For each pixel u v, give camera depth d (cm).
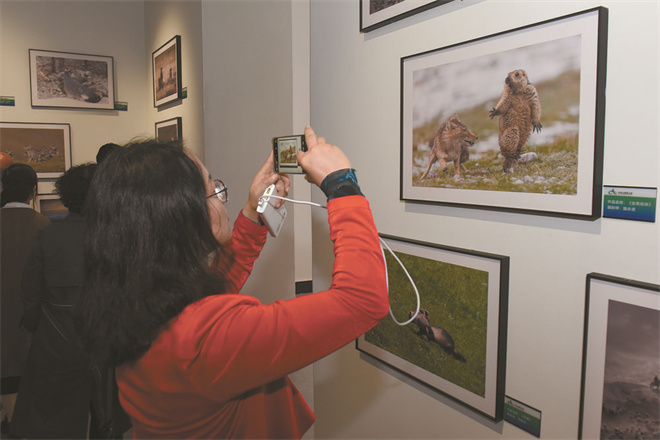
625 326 92
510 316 117
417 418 151
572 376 104
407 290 148
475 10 117
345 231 73
